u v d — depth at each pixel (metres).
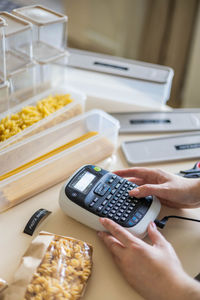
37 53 0.96
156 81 1.05
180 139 0.97
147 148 0.94
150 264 0.60
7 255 0.66
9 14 0.91
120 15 1.86
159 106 1.12
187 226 0.74
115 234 0.65
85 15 1.90
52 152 0.81
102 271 0.65
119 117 1.04
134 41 1.91
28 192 0.77
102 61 1.11
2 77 0.87
